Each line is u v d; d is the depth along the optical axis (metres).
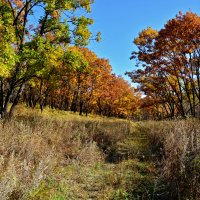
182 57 24.20
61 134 11.51
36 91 41.41
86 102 49.69
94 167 8.82
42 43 15.69
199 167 6.54
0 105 17.27
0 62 12.41
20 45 16.47
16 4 17.50
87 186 7.12
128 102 60.69
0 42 13.07
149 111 54.25
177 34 23.28
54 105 54.44
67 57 16.59
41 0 16.50
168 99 31.86
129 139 13.11
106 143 12.44
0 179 5.77
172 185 6.39
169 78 31.58
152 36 27.50
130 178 7.61
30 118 14.33
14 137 8.76
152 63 26.47
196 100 36.16
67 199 6.22
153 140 11.95
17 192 5.46
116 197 6.31
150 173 8.05
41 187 6.20
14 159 7.02
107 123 17.28
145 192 6.58
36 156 8.10
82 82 40.66
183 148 7.56
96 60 40.91
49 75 17.23
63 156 9.34
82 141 11.80
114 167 8.88
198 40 23.06
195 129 10.28
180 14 23.52
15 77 16.31
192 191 5.84
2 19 15.41
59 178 7.21
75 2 17.30
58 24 17.48
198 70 25.00
